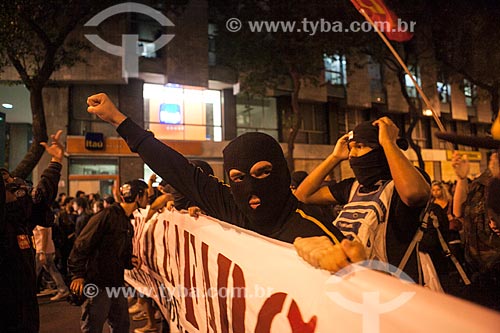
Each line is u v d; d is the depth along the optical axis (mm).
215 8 18734
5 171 2697
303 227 1738
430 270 2145
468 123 28844
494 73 16625
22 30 10508
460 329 929
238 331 1886
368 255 1896
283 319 1540
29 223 3242
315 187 2521
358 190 2178
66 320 6078
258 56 15898
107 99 2232
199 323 2461
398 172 1820
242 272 1849
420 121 25906
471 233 2498
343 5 15000
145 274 4520
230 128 19578
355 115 23438
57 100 16641
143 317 6047
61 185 16281
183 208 3182
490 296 2383
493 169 1794
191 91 19062
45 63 10602
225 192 2143
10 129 20922
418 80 23812
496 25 16250
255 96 20391
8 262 2395
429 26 16578
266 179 1708
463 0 16094
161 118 18375
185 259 2791
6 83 13836
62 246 9117
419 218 1920
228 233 2012
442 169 25891
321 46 15344
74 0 10672
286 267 1537
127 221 4016
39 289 7945
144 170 17547
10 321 2359
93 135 16547
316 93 21516
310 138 21938
